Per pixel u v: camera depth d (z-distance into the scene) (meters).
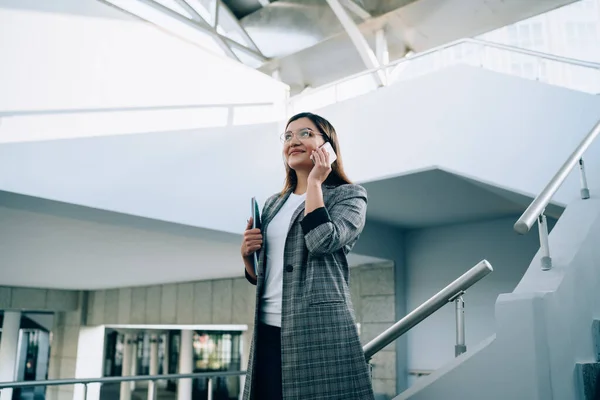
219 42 9.25
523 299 1.59
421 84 4.52
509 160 3.86
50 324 15.31
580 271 1.91
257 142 5.09
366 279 7.43
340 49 9.16
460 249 6.88
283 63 9.73
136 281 9.57
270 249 1.27
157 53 4.36
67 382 3.26
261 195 5.00
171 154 4.31
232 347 16.66
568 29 6.87
